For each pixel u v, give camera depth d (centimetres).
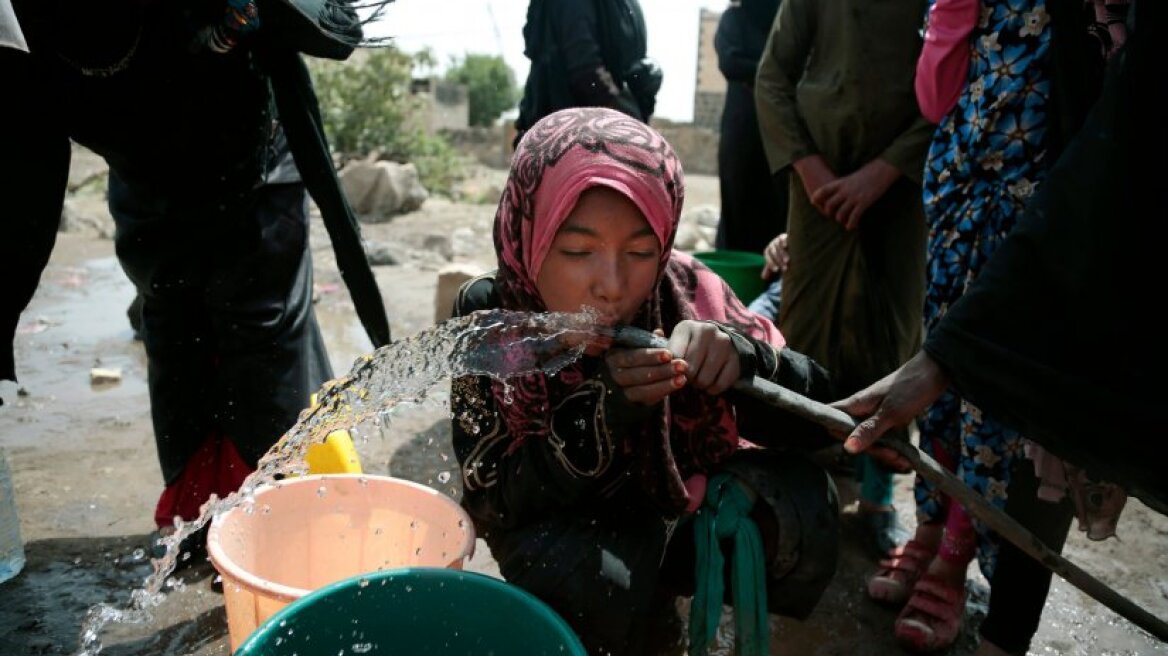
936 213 202
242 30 187
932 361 155
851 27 254
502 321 159
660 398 146
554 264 153
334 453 220
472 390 179
